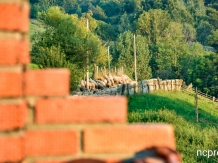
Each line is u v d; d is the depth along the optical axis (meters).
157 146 5.42
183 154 71.19
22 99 5.27
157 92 130.38
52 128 5.42
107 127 5.48
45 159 5.40
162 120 88.88
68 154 5.42
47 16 152.38
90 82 127.88
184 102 129.00
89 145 5.44
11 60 5.16
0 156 5.11
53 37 129.12
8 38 5.19
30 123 5.41
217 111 132.12
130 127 5.49
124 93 119.31
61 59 112.44
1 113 5.11
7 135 5.12
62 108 5.43
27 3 5.41
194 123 100.06
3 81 5.14
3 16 5.17
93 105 5.47
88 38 131.50
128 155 5.46
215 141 77.12
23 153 5.21
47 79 5.43
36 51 130.25
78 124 5.46
